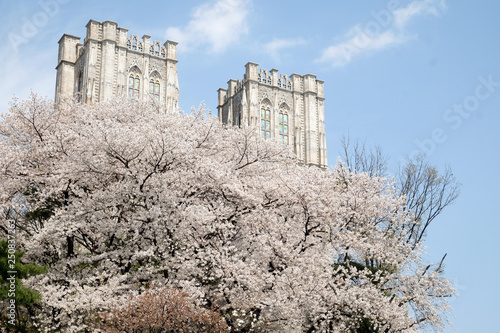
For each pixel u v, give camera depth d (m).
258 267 26.02
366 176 32.38
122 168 27.36
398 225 31.95
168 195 26.17
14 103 33.09
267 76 107.00
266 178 30.47
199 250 25.33
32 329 26.02
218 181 27.80
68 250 28.44
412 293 29.44
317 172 31.91
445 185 44.31
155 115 34.56
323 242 28.58
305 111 107.81
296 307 25.03
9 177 30.06
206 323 23.53
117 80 90.94
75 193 28.19
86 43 91.94
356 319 27.69
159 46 97.62
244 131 31.44
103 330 23.83
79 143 28.53
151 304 22.94
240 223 27.88
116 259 27.19
